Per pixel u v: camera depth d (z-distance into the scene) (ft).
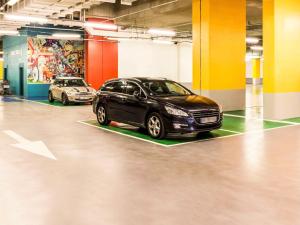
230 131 31.55
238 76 47.57
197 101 28.32
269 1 37.68
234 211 13.10
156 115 27.89
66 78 62.90
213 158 21.50
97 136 29.37
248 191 15.38
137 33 78.95
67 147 24.93
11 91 87.04
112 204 13.85
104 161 20.81
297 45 39.78
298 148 24.27
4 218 12.52
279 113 38.75
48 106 57.06
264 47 38.78
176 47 95.76
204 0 43.88
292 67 39.50
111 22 71.31
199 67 45.14
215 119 27.99
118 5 65.05
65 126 35.04
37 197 14.67
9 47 89.10
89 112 48.06
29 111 49.24
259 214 12.81
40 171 18.66
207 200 14.26
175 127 26.66
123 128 33.60
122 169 19.03
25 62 75.36
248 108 50.93
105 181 16.88
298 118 39.86
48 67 76.69
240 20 47.14
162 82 31.83
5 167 19.49
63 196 14.79
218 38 44.68
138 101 29.81
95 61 75.56
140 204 13.84
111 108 33.55
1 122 37.91
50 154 22.70
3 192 15.30
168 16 67.51
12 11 48.83
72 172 18.45
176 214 12.84
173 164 20.07
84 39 73.92
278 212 12.99
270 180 16.98
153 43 90.43
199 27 44.70
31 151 23.62
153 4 55.93
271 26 37.76
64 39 76.02
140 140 27.53
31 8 43.45
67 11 45.68
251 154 22.54
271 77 38.42
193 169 18.98
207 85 44.29
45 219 12.43
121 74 84.58
